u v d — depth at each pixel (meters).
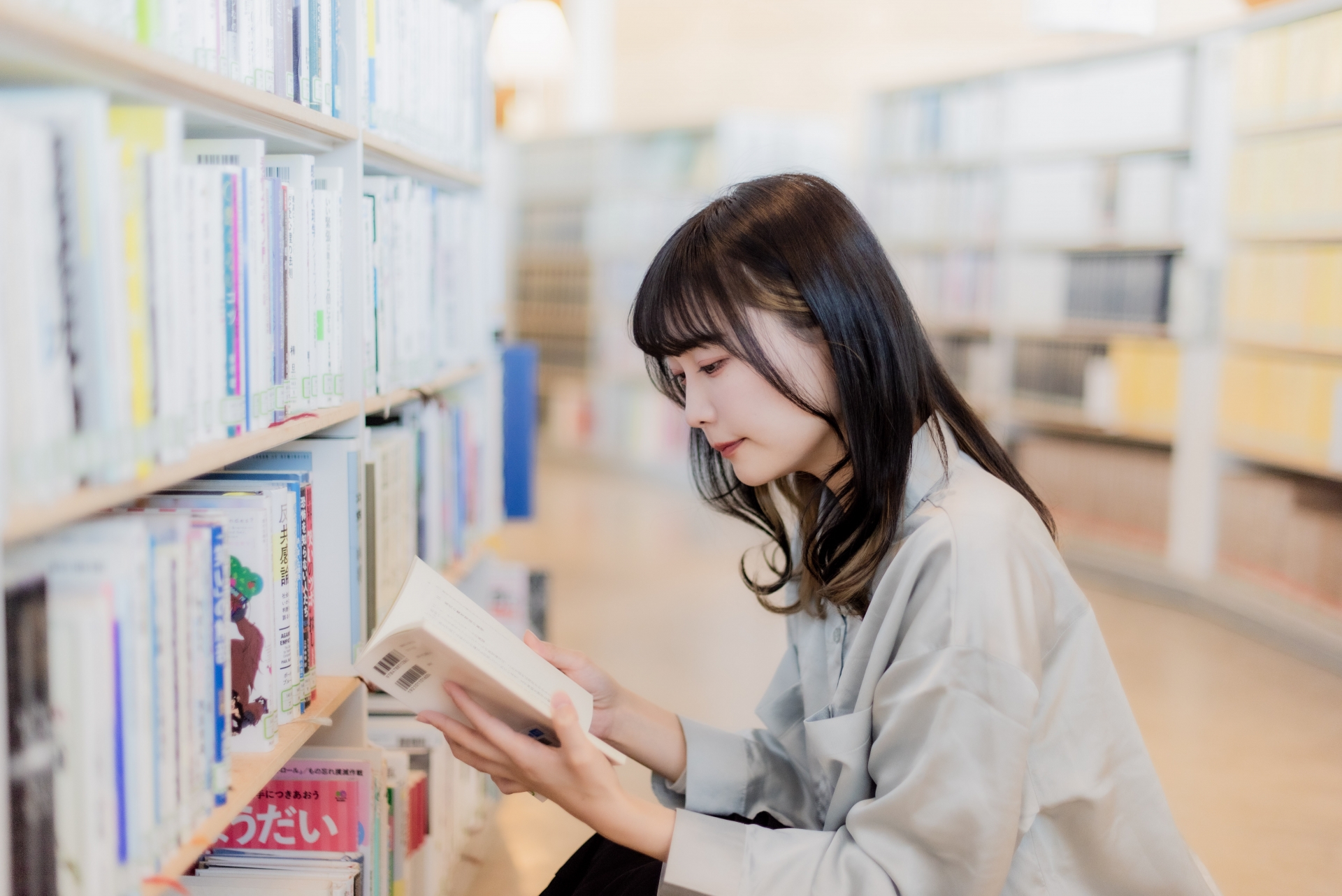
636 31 7.47
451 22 2.03
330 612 1.47
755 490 1.30
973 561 1.00
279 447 1.45
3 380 0.70
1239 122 3.98
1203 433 4.14
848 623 1.18
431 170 1.87
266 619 1.20
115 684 0.87
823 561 1.12
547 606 2.83
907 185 5.62
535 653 1.21
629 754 1.32
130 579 0.88
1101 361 4.64
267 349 1.19
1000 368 5.11
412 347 1.82
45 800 0.81
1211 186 4.10
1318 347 3.60
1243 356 3.96
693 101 7.27
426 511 1.93
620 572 4.64
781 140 6.25
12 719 0.78
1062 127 4.78
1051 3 3.63
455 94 2.08
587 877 1.27
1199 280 4.14
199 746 1.02
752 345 1.02
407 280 1.79
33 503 0.75
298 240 1.32
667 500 6.26
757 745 1.35
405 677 1.02
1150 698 3.23
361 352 1.48
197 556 1.01
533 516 3.22
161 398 0.92
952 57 6.37
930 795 0.98
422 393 1.88
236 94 1.06
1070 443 4.79
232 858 1.46
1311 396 3.64
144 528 0.91
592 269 7.13
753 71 7.01
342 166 1.46
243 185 1.12
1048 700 1.04
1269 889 2.17
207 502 1.18
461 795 2.20
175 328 0.94
